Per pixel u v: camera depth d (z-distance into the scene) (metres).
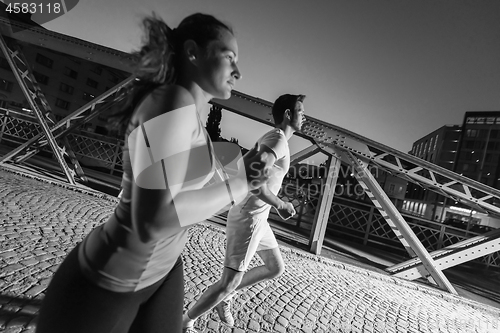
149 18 0.87
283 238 7.03
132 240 0.84
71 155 7.45
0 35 6.59
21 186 5.65
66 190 6.43
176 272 1.10
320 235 6.25
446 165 74.25
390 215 6.04
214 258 4.41
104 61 6.75
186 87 0.91
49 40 6.88
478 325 4.59
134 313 0.97
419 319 4.21
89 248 0.88
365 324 3.61
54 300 0.87
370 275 5.79
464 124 71.94
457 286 6.65
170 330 1.03
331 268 5.59
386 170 6.33
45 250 3.42
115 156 10.37
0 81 32.12
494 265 8.39
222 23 0.92
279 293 3.79
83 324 0.86
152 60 0.86
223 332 2.67
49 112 7.40
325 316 3.53
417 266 6.17
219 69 0.90
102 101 6.94
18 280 2.72
